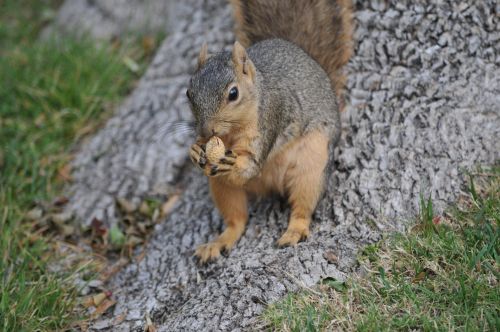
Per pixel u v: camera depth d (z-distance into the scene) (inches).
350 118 360.5
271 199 357.1
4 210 386.0
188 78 429.7
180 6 480.4
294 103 332.8
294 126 333.4
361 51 369.7
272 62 336.8
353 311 282.0
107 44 502.9
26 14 581.9
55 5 593.0
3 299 310.0
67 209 396.8
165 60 444.1
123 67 487.2
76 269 355.9
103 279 355.9
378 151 343.3
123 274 355.3
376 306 281.0
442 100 346.0
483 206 312.8
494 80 342.3
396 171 335.3
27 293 322.0
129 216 386.9
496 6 345.4
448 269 291.0
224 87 300.5
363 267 302.0
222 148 307.7
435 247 299.0
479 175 327.3
